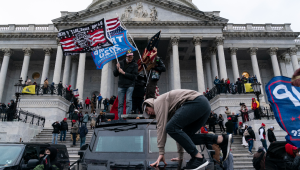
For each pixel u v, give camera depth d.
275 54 39.72
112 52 10.74
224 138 3.25
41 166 5.83
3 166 6.65
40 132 21.78
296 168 5.98
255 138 16.45
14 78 44.75
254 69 38.75
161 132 3.05
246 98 27.84
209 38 37.09
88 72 45.22
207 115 3.09
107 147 4.55
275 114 5.21
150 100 3.41
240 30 40.28
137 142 4.50
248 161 15.63
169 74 40.94
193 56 44.38
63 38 11.06
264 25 41.34
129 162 4.00
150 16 37.28
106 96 33.91
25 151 7.48
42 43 39.88
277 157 6.88
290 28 40.88
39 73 44.94
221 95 28.03
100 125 5.11
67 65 38.06
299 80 5.19
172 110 3.16
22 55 43.19
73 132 17.53
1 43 39.81
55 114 25.45
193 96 3.04
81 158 4.76
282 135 17.52
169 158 4.11
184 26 37.09
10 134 18.12
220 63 35.53
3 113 20.61
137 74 6.59
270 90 5.40
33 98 26.08
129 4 38.09
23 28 41.84
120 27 11.18
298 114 5.06
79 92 33.94
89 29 10.90
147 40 37.81
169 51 39.44
